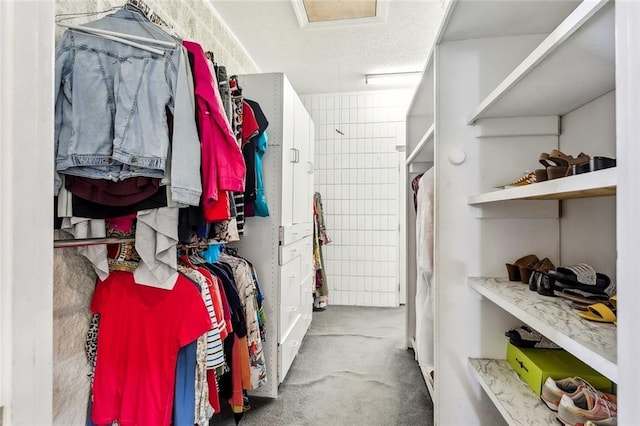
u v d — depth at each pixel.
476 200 1.31
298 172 2.31
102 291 1.17
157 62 1.02
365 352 2.49
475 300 1.39
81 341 1.17
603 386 1.00
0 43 0.39
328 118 3.92
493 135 1.38
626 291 0.40
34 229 0.44
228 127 1.13
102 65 0.97
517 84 1.03
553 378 1.04
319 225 3.57
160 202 1.02
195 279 1.22
